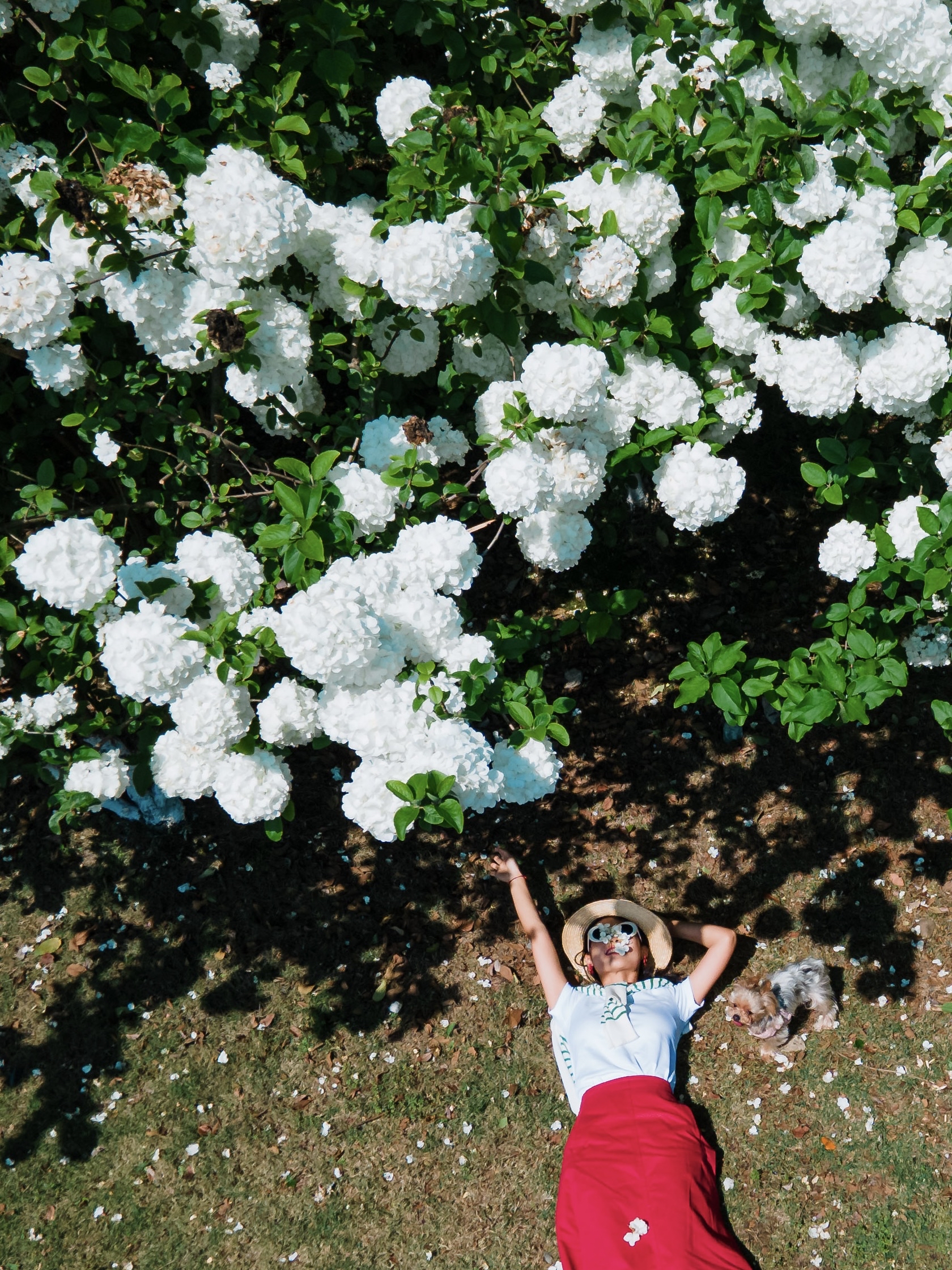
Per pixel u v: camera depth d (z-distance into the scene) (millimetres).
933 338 2857
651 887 4797
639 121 3055
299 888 4832
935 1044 4344
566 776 5082
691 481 3043
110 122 3328
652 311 3088
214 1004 4609
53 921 4805
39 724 3244
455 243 2781
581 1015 4254
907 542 2988
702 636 5328
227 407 3842
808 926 4652
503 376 3428
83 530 2654
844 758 4984
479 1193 4156
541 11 4453
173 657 2631
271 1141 4309
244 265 2725
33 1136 4355
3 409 3586
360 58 3826
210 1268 4059
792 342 3020
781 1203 4062
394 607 2783
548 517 3135
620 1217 3705
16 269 2643
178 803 4914
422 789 2518
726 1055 4398
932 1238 3945
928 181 2838
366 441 3172
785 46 3057
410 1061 4453
